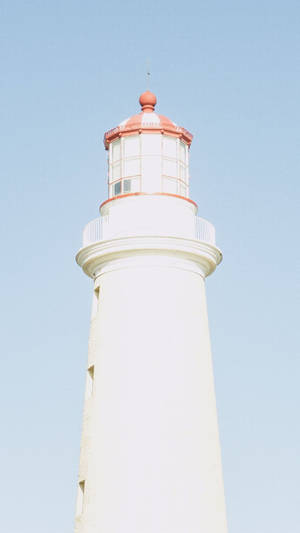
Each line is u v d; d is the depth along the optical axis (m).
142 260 37.31
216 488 36.38
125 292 37.16
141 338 36.44
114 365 36.56
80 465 37.31
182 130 39.53
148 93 40.38
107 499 35.22
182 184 39.50
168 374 36.16
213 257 38.59
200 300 38.16
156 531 34.56
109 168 39.72
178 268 37.56
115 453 35.56
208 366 37.72
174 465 35.34
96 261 38.41
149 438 35.41
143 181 38.56
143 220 37.75
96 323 38.06
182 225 38.06
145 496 34.88
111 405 36.19
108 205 38.78
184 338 36.84
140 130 38.91
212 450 36.69
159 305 36.81
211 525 35.66
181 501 35.09
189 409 36.19
